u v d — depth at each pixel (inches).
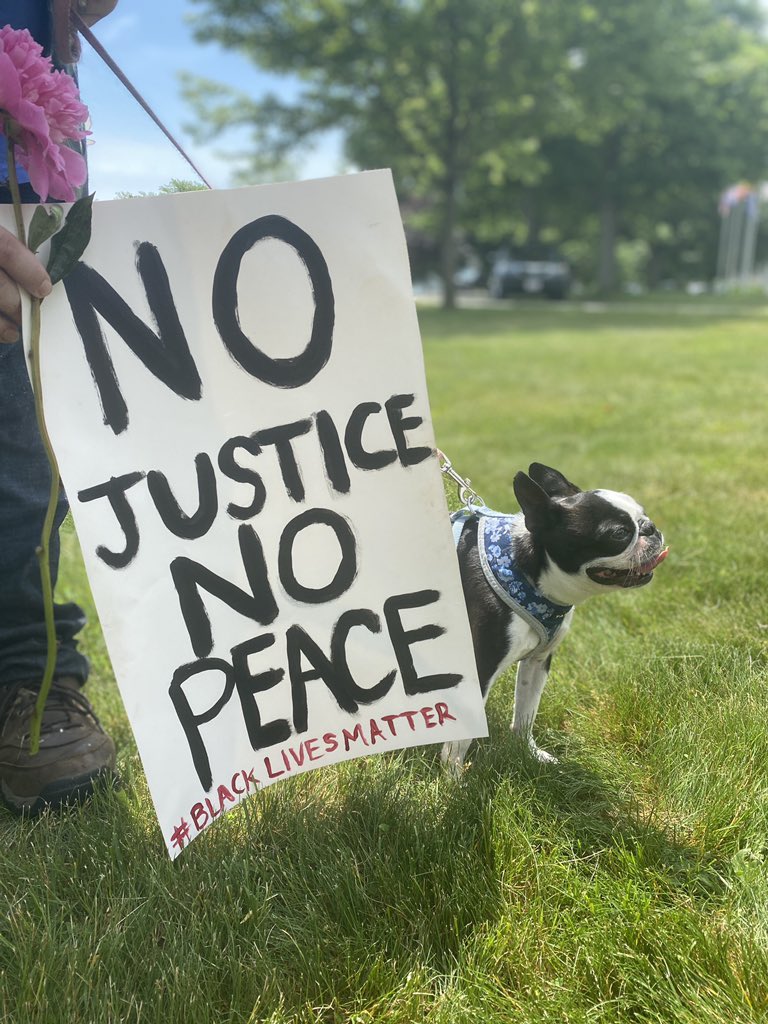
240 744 71.5
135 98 78.0
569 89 1101.7
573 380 385.4
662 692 91.4
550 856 69.2
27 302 63.7
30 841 76.4
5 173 75.4
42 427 63.9
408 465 73.0
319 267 70.2
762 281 1813.5
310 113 1088.8
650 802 78.6
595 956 58.9
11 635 87.2
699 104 1382.9
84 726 86.3
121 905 65.7
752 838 70.0
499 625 83.4
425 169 1154.0
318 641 73.7
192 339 69.4
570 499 81.1
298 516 72.4
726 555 133.8
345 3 1007.0
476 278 1908.2
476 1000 57.0
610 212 1514.5
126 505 67.2
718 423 260.1
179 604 68.7
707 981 56.7
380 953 60.1
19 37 61.1
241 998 58.0
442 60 1018.7
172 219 68.2
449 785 79.7
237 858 70.1
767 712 85.0
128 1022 56.4
